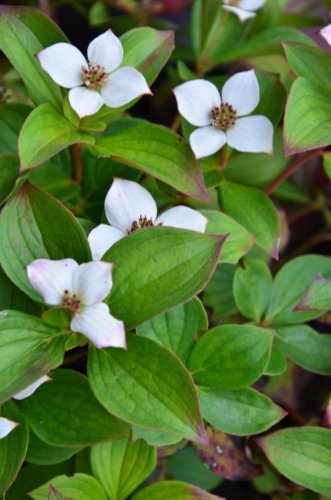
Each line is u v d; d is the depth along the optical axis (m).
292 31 0.45
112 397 0.34
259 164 0.43
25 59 0.37
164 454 0.38
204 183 0.38
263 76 0.40
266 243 0.39
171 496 0.37
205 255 0.34
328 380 0.43
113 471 0.37
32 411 0.36
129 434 0.35
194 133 0.38
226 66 0.49
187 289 0.34
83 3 0.48
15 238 0.34
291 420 0.41
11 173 0.37
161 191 0.40
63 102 0.37
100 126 0.37
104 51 0.36
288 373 0.42
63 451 0.36
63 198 0.39
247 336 0.36
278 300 0.40
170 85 0.48
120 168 0.40
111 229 0.36
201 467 0.40
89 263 0.33
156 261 0.34
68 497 0.34
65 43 0.36
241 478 0.39
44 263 0.33
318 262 0.40
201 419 0.33
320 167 0.49
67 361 0.38
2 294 0.36
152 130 0.37
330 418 0.37
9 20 0.36
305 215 0.49
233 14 0.45
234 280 0.40
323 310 0.39
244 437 0.39
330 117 0.37
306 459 0.37
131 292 0.34
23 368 0.33
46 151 0.35
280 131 0.44
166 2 0.48
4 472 0.34
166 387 0.34
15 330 0.34
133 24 0.48
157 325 0.36
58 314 0.34
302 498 0.40
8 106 0.40
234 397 0.37
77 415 0.36
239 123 0.38
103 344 0.32
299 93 0.37
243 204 0.39
